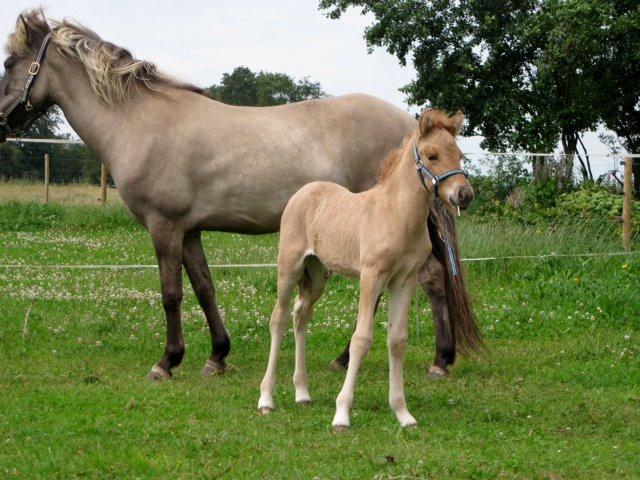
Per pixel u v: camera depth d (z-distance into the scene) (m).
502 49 22.31
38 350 9.42
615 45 21.50
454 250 8.40
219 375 8.65
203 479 5.23
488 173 18.81
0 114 8.97
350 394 6.42
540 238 14.38
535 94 22.62
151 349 9.77
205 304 8.84
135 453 5.64
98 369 8.64
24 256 15.70
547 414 6.83
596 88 21.70
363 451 5.73
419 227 6.24
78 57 8.73
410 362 9.32
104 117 8.68
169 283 8.49
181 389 7.65
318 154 8.62
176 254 8.52
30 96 8.91
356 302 12.23
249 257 15.45
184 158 8.42
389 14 22.17
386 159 6.57
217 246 17.16
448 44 22.61
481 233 14.77
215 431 6.25
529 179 18.61
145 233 19.69
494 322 10.81
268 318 11.12
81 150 28.98
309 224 6.89
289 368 8.95
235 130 8.53
